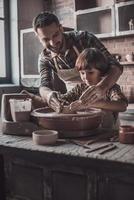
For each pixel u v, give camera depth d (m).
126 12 3.55
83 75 1.47
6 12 4.40
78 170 1.17
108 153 1.13
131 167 1.01
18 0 4.32
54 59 1.72
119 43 3.90
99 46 1.64
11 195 1.38
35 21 1.45
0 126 1.66
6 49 4.45
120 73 1.52
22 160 1.31
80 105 1.42
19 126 1.45
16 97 1.60
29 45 4.14
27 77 4.23
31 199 1.32
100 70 1.46
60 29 1.51
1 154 1.37
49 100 1.54
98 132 1.49
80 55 1.47
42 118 1.41
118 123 1.75
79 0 4.04
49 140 1.27
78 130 1.39
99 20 3.85
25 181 1.32
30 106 1.51
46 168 1.25
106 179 1.11
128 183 1.06
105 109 1.53
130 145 1.26
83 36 1.65
